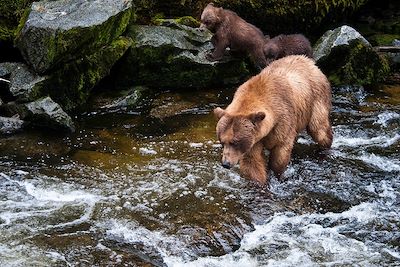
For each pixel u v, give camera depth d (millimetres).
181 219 6754
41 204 6996
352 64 10336
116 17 9375
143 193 7227
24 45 8992
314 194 7266
